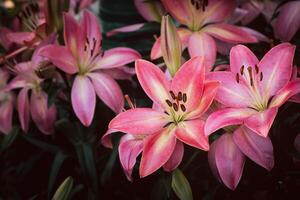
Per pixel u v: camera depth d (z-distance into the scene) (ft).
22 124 2.85
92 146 2.83
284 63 2.20
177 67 2.29
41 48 2.47
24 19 3.04
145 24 2.88
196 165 2.61
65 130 2.85
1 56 2.95
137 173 2.80
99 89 2.55
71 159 3.01
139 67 2.25
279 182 2.47
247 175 2.43
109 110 2.94
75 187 2.98
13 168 3.41
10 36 2.86
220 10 2.63
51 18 2.66
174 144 2.11
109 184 2.75
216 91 2.11
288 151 2.40
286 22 2.66
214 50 2.50
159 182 2.57
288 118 2.43
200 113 2.15
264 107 2.17
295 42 2.94
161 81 2.25
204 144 2.03
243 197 2.53
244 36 2.55
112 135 2.69
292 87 2.09
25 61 2.98
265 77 2.21
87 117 2.48
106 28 3.78
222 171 2.18
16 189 3.37
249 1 3.02
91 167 2.69
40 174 3.26
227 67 2.47
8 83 3.10
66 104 2.88
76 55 2.55
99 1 3.87
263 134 1.98
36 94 2.87
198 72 2.16
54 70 2.66
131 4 3.72
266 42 2.78
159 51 2.51
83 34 2.55
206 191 2.68
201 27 2.64
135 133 2.15
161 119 2.19
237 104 2.16
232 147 2.21
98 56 2.64
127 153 2.24
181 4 2.60
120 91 2.56
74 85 2.56
